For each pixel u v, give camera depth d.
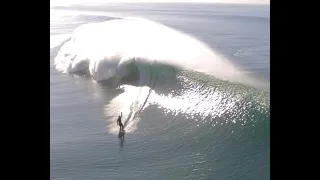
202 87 21.83
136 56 25.56
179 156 16.69
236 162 16.08
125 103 22.33
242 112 19.08
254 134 17.73
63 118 20.41
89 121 20.08
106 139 18.14
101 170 15.77
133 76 24.94
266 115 18.33
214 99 20.53
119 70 25.28
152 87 23.31
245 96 20.09
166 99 21.80
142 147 17.41
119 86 24.77
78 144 17.67
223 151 16.92
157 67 24.55
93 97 23.56
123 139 18.14
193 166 15.93
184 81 22.91
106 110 21.48
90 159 16.50
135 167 15.93
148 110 21.06
